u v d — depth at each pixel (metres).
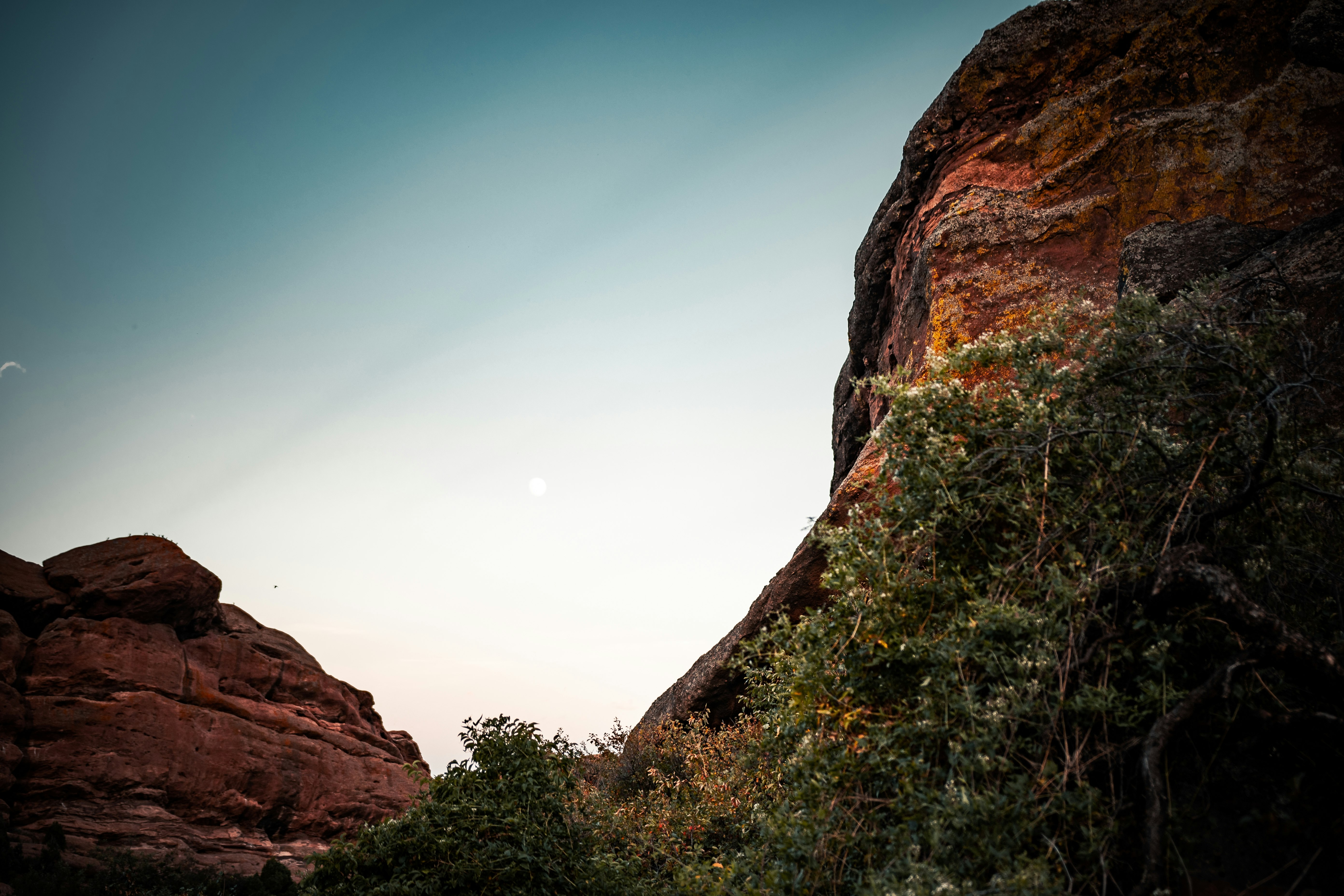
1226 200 9.63
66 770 29.70
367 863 5.55
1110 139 10.52
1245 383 3.57
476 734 6.37
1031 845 2.85
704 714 10.42
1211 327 3.74
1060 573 3.31
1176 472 3.62
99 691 32.53
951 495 3.68
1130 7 11.41
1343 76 9.72
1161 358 3.81
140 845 29.22
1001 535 3.79
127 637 34.62
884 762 3.34
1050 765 2.87
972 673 3.32
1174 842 2.70
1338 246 5.42
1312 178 9.34
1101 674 3.20
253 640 41.28
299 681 40.84
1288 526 3.62
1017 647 3.22
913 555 3.85
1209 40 10.78
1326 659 2.76
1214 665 3.35
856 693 3.67
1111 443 3.73
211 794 32.69
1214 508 3.44
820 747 3.65
